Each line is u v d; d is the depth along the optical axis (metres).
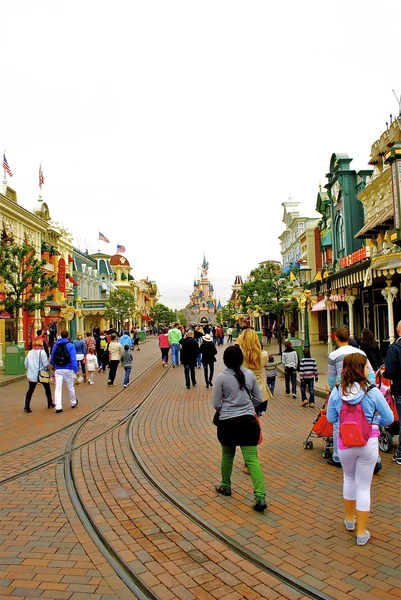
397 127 16.25
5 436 8.48
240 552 4.04
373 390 4.29
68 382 11.24
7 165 25.83
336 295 20.45
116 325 50.75
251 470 5.03
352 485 4.35
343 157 22.67
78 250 52.00
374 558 3.88
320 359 21.20
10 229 24.58
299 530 4.45
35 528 4.62
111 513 4.96
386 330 19.16
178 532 4.47
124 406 11.42
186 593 3.43
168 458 6.99
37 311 28.58
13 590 3.49
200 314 170.25
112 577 3.68
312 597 3.36
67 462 6.87
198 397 12.66
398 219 12.92
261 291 26.12
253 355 6.43
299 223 36.09
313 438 8.03
